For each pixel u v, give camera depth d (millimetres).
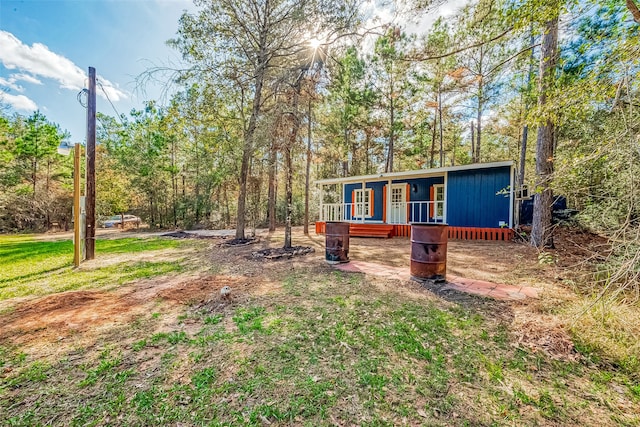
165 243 10320
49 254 7918
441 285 4234
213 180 19047
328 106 14852
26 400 1869
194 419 1715
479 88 11047
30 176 19844
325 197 19953
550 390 1980
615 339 2510
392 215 12914
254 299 3779
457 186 10125
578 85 3162
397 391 1970
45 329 2885
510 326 2883
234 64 9164
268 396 1913
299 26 7832
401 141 19859
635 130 2834
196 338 2709
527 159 16125
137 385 2021
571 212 7711
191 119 9727
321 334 2771
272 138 7594
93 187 7000
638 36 2688
